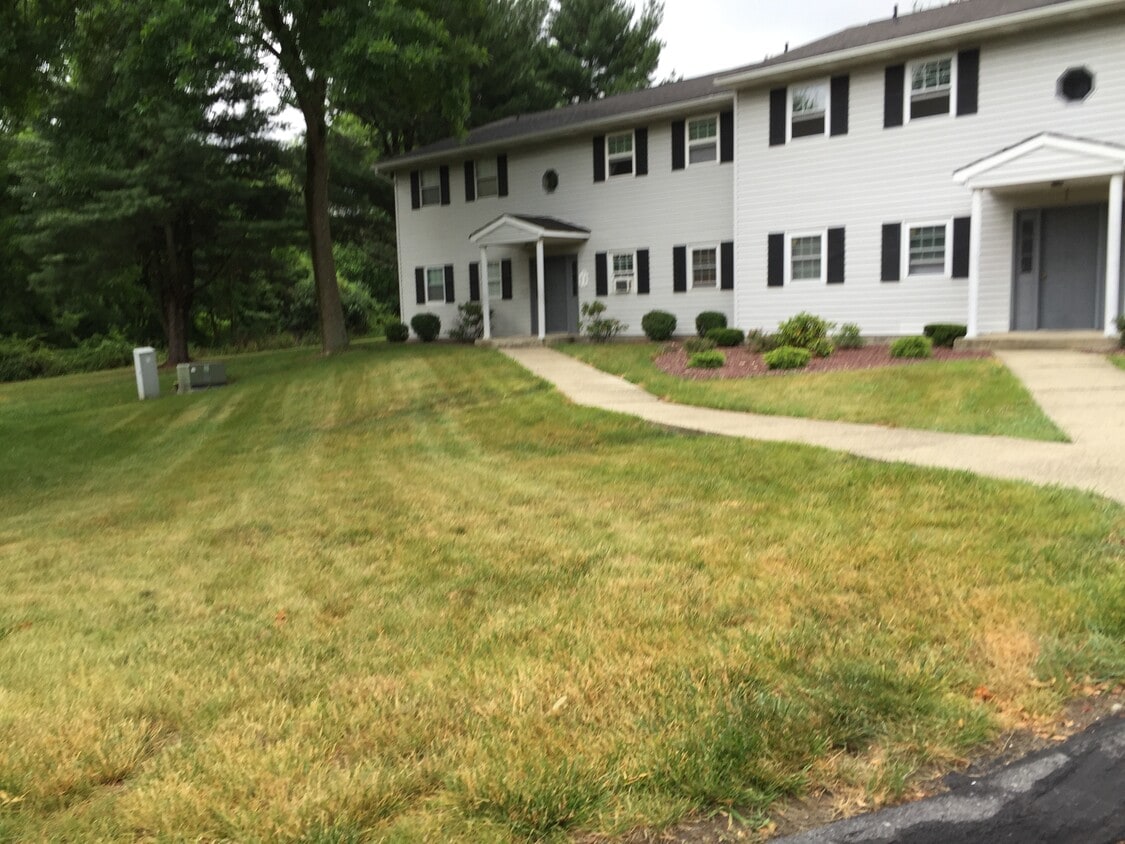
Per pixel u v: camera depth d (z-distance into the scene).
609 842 2.54
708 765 2.82
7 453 13.45
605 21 35.62
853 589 4.33
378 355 21.14
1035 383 10.47
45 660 4.17
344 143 30.58
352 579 5.14
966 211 15.90
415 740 3.07
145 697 3.59
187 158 22.91
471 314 24.27
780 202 17.95
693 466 7.59
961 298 16.11
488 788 2.72
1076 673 3.45
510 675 3.56
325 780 2.84
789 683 3.36
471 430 10.75
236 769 2.92
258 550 6.05
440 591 4.79
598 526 5.92
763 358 15.05
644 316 20.55
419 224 25.92
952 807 2.68
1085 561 4.53
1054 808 2.65
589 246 22.23
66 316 38.53
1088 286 14.99
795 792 2.75
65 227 22.48
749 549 5.10
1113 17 14.27
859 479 6.64
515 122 24.86
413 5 18.33
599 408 11.19
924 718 3.11
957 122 15.82
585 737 3.03
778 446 8.09
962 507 5.70
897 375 11.91
